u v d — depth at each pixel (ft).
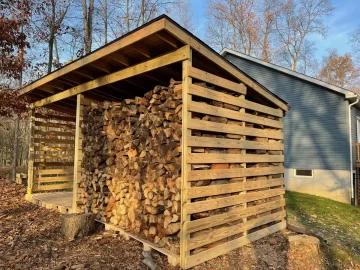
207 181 11.94
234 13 72.38
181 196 10.92
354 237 18.72
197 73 11.37
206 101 12.90
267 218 15.99
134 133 14.88
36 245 12.78
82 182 18.26
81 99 18.15
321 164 34.30
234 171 13.42
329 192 33.50
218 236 12.34
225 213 12.78
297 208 25.66
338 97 33.42
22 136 57.98
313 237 15.08
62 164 25.75
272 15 73.87
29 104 22.63
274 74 38.96
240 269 11.73
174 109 12.51
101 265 10.99
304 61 80.43
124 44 11.24
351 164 32.32
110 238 13.97
